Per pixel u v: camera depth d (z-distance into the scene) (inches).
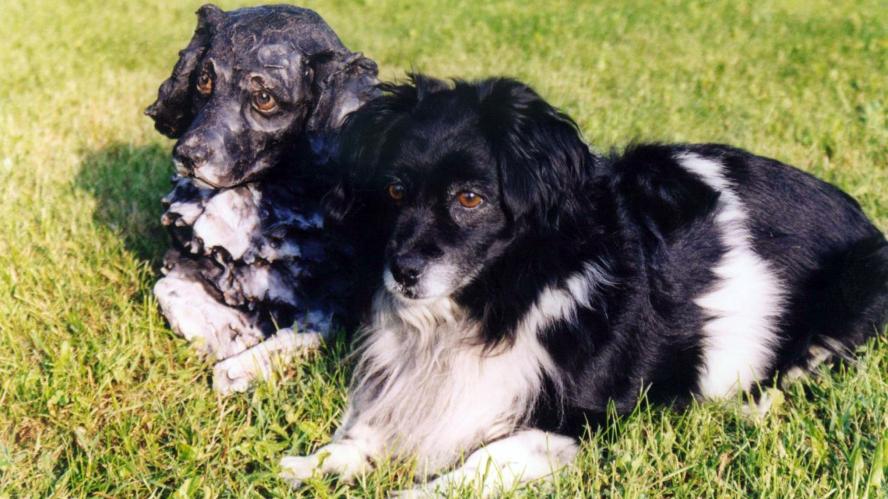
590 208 53.8
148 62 113.2
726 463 53.2
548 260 53.1
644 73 105.7
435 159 52.0
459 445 54.5
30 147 81.1
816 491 51.0
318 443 54.8
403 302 54.3
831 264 58.2
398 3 150.3
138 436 54.8
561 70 106.4
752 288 56.7
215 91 54.4
